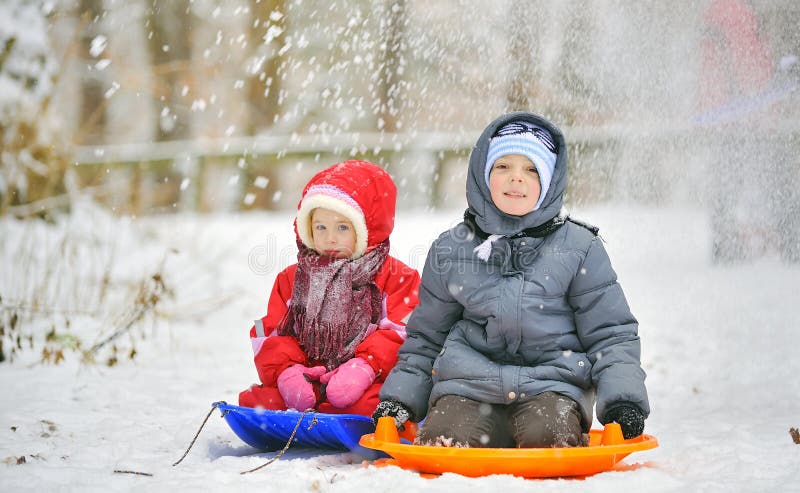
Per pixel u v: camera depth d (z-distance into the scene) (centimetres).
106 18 2497
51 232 1129
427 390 502
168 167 1633
